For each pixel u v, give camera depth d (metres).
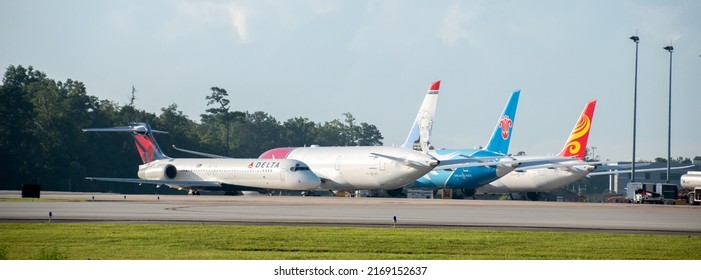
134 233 81.25
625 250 70.44
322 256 65.25
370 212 125.88
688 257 66.38
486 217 115.19
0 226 88.31
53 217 104.38
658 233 88.31
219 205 148.88
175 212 119.69
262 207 141.12
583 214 129.50
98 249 68.62
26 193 191.38
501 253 68.00
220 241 74.62
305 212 123.88
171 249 69.00
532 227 95.12
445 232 85.12
